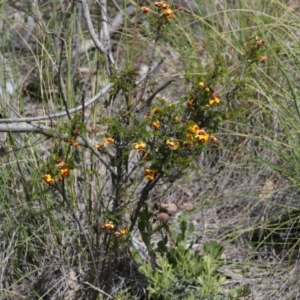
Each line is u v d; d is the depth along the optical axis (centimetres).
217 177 1002
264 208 931
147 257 816
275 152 906
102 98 902
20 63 1088
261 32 1011
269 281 837
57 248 805
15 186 830
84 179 790
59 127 688
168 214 944
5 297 796
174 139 689
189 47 1146
